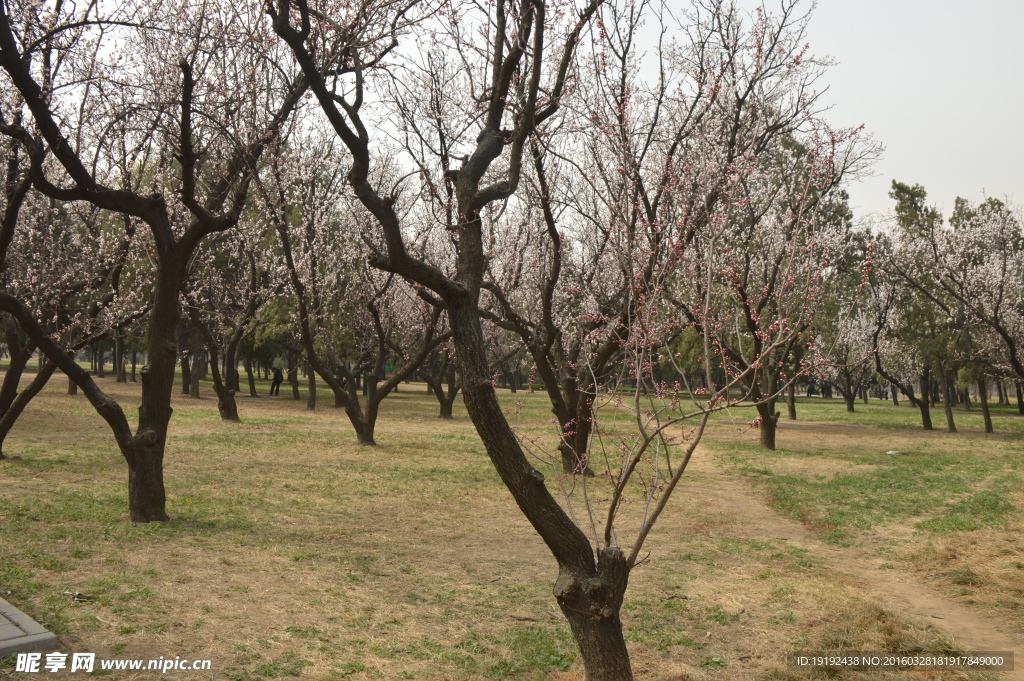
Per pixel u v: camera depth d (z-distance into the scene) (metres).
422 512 11.38
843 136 11.27
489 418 5.00
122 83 10.69
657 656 6.02
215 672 5.02
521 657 5.85
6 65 8.20
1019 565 8.73
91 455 14.96
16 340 14.05
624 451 5.62
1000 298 25.91
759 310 16.42
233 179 11.07
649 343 5.32
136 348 40.16
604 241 15.23
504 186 5.91
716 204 11.14
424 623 6.50
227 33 10.41
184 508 10.53
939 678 5.55
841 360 39.94
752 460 19.44
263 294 24.00
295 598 6.83
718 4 14.56
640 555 9.32
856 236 28.30
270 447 18.22
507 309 15.46
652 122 14.20
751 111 14.53
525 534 10.23
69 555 7.55
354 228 25.09
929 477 16.03
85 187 9.16
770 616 7.02
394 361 31.41
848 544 10.06
